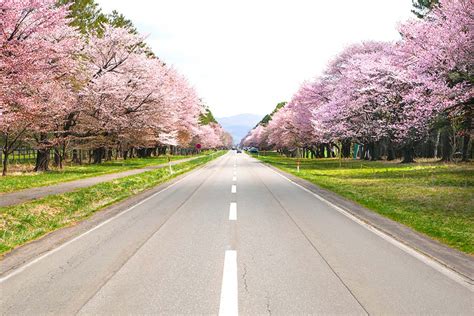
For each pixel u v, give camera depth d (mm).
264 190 16641
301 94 44906
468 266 5703
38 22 16188
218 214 10367
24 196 14016
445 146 37219
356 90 25156
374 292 4594
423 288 4738
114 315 3957
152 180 22844
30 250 6730
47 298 4422
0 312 4031
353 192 15609
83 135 28000
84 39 26203
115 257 6191
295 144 63219
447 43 14703
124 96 26281
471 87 15008
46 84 20281
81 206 12891
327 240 7340
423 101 16406
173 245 6961
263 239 7410
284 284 4867
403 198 13805
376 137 29953
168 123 34969
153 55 49156
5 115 16422
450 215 10430
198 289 4695
